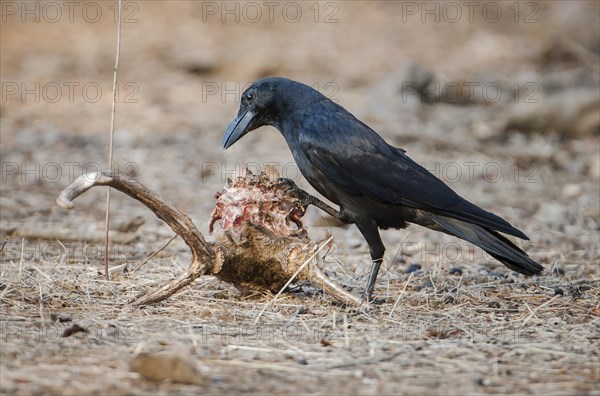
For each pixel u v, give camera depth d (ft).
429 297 36.68
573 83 90.89
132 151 69.87
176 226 32.45
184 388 24.59
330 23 120.88
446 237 51.47
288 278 34.42
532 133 77.82
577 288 38.78
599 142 75.77
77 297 34.42
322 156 37.32
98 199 57.93
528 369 26.91
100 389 24.29
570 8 109.19
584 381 25.86
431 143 74.38
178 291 34.78
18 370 25.62
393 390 24.81
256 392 24.43
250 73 95.76
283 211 34.71
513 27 117.91
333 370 26.48
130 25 114.21
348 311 33.55
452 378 25.93
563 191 62.69
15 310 32.42
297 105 38.50
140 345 27.48
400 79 86.89
